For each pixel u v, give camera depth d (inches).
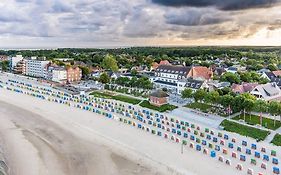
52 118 4424.2
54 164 2842.0
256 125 3956.7
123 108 4943.4
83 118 4409.5
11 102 5487.2
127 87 6732.3
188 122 4143.7
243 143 3312.0
